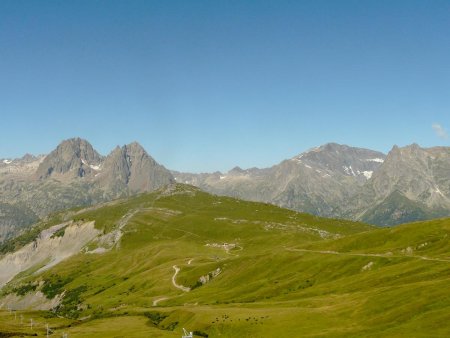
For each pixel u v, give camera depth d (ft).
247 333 478.59
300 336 433.48
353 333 411.75
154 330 570.87
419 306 424.05
